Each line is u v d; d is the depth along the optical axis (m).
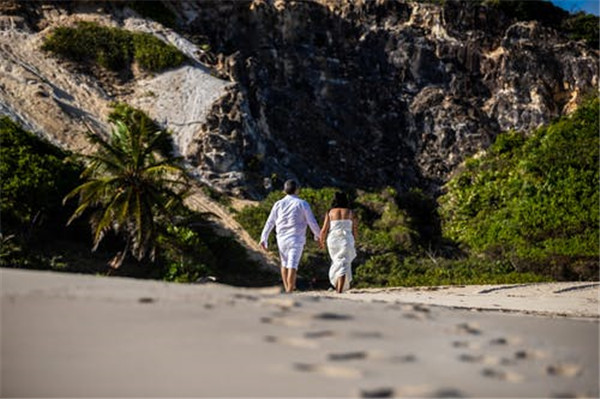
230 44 106.94
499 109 113.06
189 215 61.25
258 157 81.88
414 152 109.25
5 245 47.97
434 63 115.06
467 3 119.25
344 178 102.62
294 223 14.48
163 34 94.62
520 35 117.94
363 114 110.62
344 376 3.23
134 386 3.00
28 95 76.12
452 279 42.81
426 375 3.40
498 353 4.16
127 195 48.81
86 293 5.32
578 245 58.97
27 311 4.50
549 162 72.06
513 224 65.31
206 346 3.77
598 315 10.39
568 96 115.88
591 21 127.81
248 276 62.50
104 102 81.94
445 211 85.75
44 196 55.31
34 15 90.69
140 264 55.78
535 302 16.00
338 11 116.19
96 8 94.56
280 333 4.22
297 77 109.06
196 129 80.38
